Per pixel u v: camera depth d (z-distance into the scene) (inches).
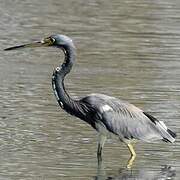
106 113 548.1
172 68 775.7
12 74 751.7
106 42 872.9
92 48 847.1
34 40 867.4
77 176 507.2
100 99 555.2
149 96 681.6
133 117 552.4
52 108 647.8
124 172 518.0
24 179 498.0
